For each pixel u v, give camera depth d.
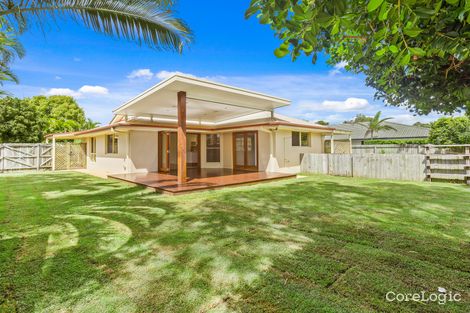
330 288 2.30
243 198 6.28
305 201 5.88
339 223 4.18
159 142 11.95
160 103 9.45
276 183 8.95
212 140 14.08
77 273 2.61
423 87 2.30
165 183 8.09
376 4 1.13
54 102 27.72
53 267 2.73
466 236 3.52
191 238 3.57
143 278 2.51
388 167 9.88
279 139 11.74
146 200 6.12
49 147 15.07
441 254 2.96
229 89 7.88
